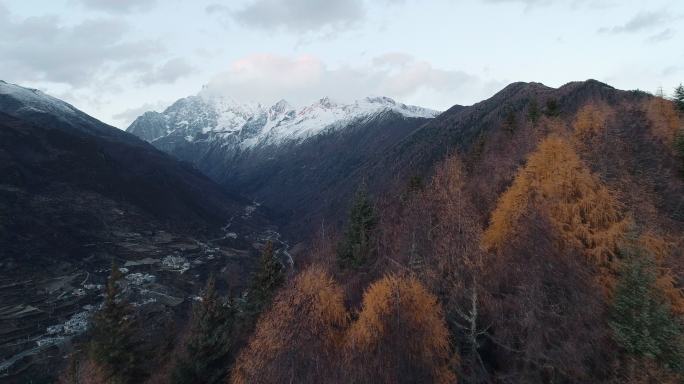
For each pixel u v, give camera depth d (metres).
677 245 23.97
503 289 25.97
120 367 37.75
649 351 18.56
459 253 29.92
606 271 23.09
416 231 37.34
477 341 25.66
